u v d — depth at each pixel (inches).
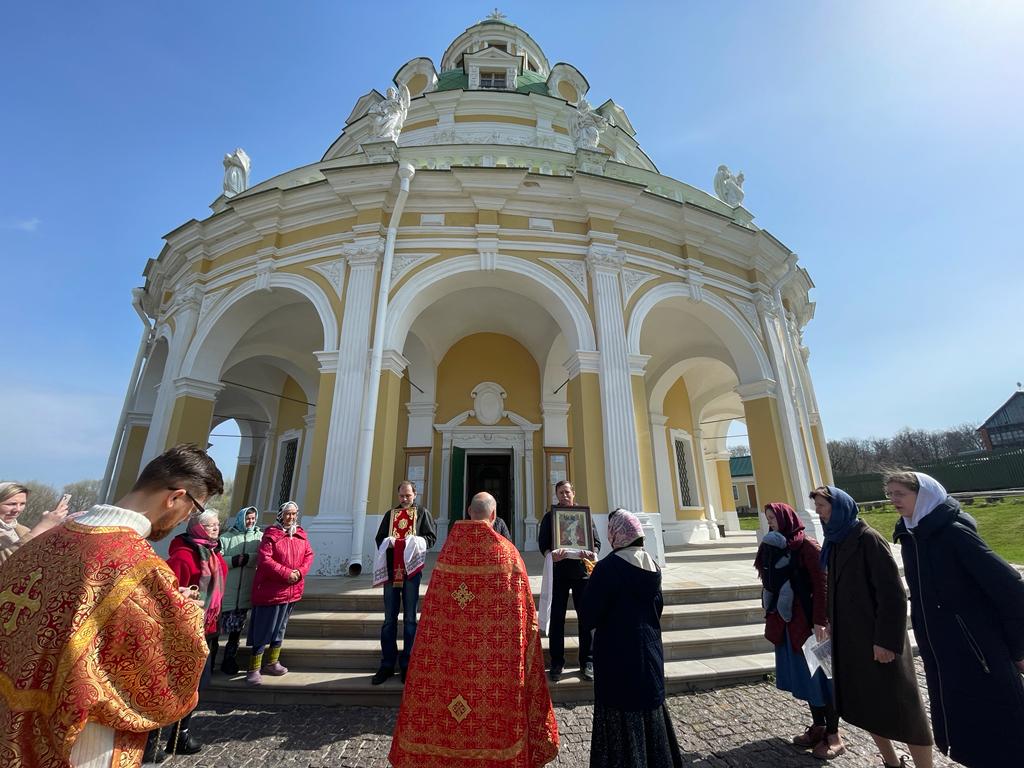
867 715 101.2
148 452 339.9
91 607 44.6
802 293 521.7
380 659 167.2
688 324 442.9
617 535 104.5
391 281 321.1
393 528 169.6
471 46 661.9
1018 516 556.4
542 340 460.4
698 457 587.2
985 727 88.0
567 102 531.5
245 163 431.8
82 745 43.3
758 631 189.3
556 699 153.5
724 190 460.1
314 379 519.8
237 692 154.2
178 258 410.6
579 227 352.2
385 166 324.2
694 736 127.8
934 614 97.1
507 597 100.0
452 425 457.4
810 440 405.1
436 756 90.2
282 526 169.5
